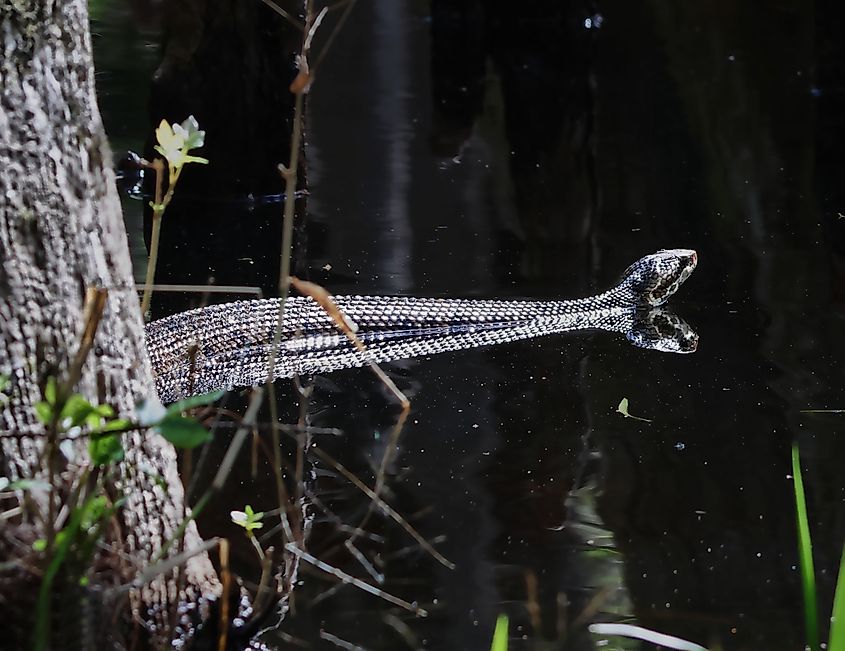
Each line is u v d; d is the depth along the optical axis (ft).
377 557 24.30
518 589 23.08
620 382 35.22
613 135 66.13
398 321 41.86
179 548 19.56
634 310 42.83
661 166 60.80
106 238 20.07
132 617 19.34
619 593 23.02
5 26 18.47
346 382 36.11
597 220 53.21
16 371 18.57
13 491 17.76
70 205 19.33
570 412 32.81
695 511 26.43
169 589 20.21
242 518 21.79
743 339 38.55
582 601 22.70
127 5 91.09
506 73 78.13
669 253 43.60
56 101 19.13
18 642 15.38
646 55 80.12
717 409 32.60
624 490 27.61
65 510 16.57
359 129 67.62
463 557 24.50
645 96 72.84
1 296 18.56
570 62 79.51
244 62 54.75
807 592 14.79
